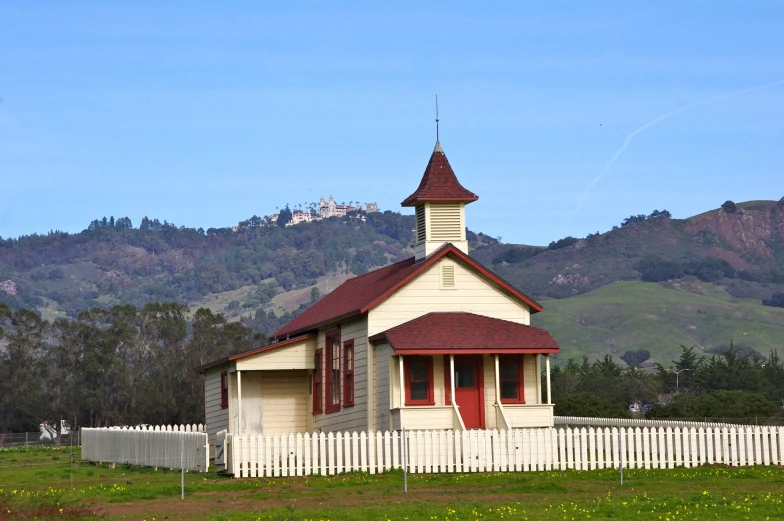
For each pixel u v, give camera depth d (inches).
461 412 2901.1
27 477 2721.5
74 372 7381.9
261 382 3408.0
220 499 2089.1
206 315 7440.9
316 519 1761.8
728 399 5821.9
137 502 2068.2
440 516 1784.0
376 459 2522.1
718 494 2048.5
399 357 2839.6
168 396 7219.5
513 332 2925.7
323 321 3233.3
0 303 7460.6
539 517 1760.6
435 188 3115.2
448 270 3041.3
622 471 2325.3
